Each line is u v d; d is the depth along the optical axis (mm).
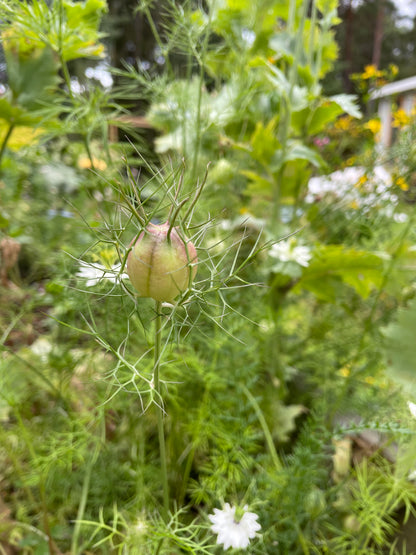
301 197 363
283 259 276
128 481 233
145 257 131
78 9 268
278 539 205
